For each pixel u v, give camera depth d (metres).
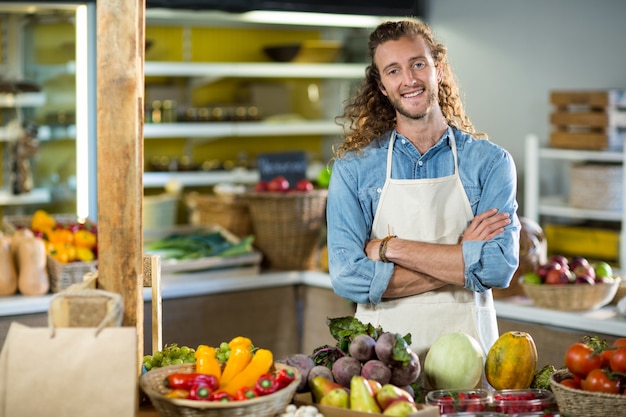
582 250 6.05
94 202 5.41
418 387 2.47
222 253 4.88
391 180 2.89
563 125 6.18
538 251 4.15
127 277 2.31
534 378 2.60
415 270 2.79
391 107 3.00
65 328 2.08
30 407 2.06
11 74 5.77
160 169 7.11
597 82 6.37
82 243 4.52
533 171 6.25
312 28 8.09
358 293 2.83
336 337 2.54
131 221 2.30
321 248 5.13
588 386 2.33
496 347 2.55
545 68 6.59
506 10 6.73
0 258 4.32
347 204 2.91
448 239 2.87
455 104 3.05
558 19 6.51
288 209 4.97
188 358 2.49
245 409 2.05
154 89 7.14
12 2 5.10
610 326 3.82
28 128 5.80
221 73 7.14
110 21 2.27
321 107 8.04
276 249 5.04
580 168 6.05
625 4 6.20
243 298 4.93
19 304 4.28
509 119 6.78
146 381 2.22
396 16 6.19
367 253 2.85
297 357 2.43
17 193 5.82
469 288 2.78
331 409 2.20
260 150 7.96
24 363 2.07
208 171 7.20
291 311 5.08
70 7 5.21
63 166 5.79
